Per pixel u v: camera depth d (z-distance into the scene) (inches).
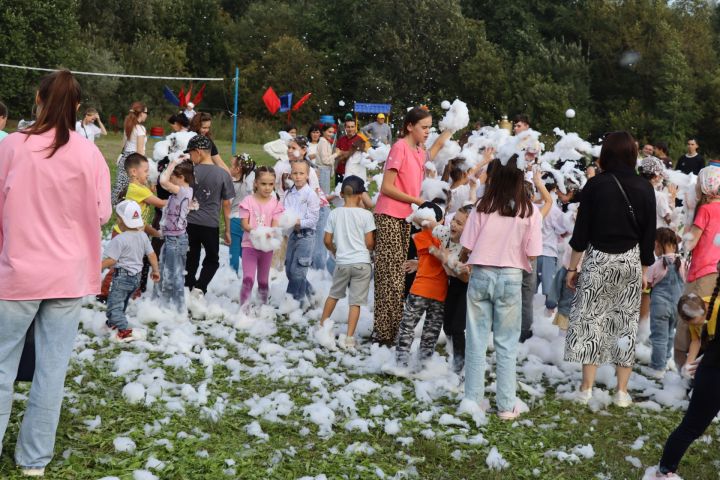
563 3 2198.6
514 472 184.7
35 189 161.2
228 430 197.9
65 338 166.4
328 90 2005.4
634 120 1727.4
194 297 312.0
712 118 1718.8
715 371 171.3
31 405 163.3
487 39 2204.7
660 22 1807.3
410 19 1942.7
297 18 2191.2
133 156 297.9
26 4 1542.8
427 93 1924.2
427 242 247.1
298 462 181.8
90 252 169.5
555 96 1803.6
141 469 171.2
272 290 350.9
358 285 280.7
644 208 227.6
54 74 165.5
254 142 1665.8
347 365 261.6
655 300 267.9
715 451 204.2
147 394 215.9
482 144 314.0
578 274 239.8
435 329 250.4
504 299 218.5
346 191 286.5
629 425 221.3
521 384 246.5
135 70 1831.9
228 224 326.0
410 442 197.2
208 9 2133.4
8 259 160.4
